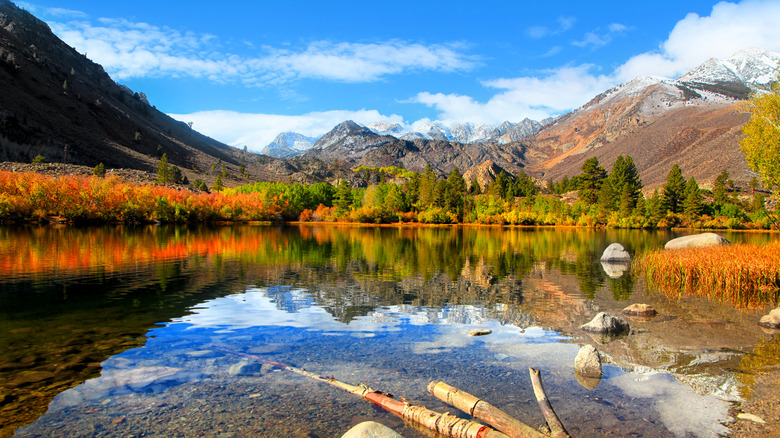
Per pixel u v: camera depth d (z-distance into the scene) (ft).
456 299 55.72
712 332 40.75
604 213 375.66
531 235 236.22
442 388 25.04
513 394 25.99
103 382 27.04
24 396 24.82
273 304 51.21
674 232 318.24
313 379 28.04
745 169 618.85
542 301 55.21
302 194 418.10
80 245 116.47
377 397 24.57
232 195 369.91
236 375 28.53
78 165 495.00
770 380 28.58
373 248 131.23
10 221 208.74
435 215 391.24
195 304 50.57
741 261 65.16
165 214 264.11
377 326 41.83
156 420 22.08
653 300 56.95
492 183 539.70
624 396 25.94
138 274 71.31
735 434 21.35
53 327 40.09
